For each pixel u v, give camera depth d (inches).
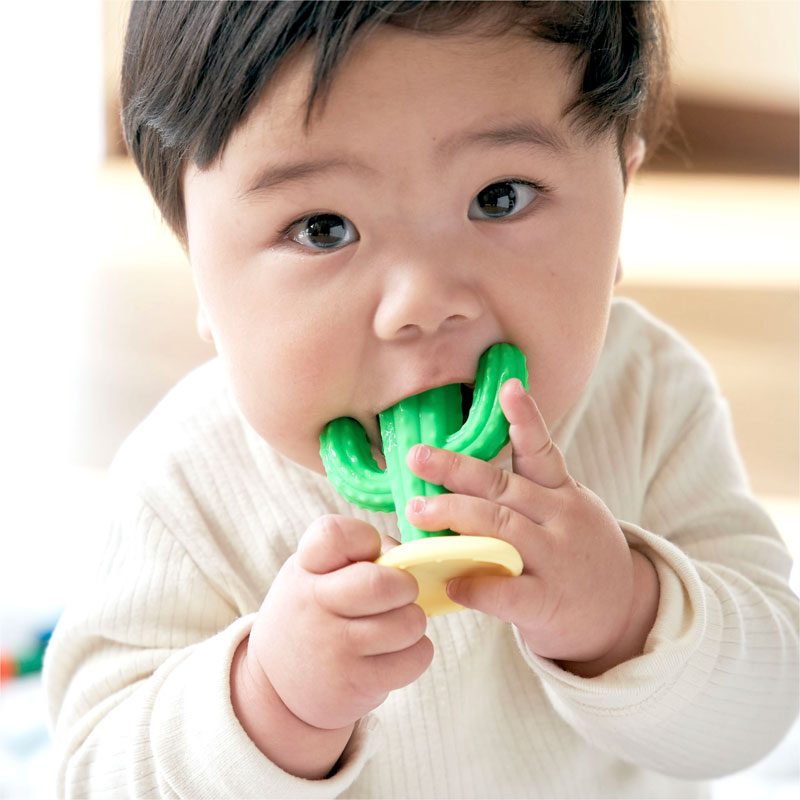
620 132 32.0
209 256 30.8
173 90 30.0
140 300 112.5
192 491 37.7
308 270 29.0
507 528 27.3
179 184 32.4
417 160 27.7
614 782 39.0
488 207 29.0
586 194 30.1
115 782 33.0
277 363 30.0
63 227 127.1
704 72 144.7
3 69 138.6
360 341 29.1
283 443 31.6
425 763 36.6
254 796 30.6
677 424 41.1
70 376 97.8
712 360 97.7
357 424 30.6
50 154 140.1
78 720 35.6
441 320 28.3
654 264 116.7
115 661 35.9
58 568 73.4
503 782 37.2
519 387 27.8
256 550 37.3
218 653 31.5
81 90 138.9
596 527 29.8
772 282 111.7
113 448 88.0
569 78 29.0
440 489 28.0
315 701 28.9
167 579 36.3
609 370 40.7
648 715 32.5
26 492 82.2
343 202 28.3
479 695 37.1
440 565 25.7
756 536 40.1
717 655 33.3
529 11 27.8
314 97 27.3
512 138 28.2
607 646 31.4
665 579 32.7
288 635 28.3
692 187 139.4
